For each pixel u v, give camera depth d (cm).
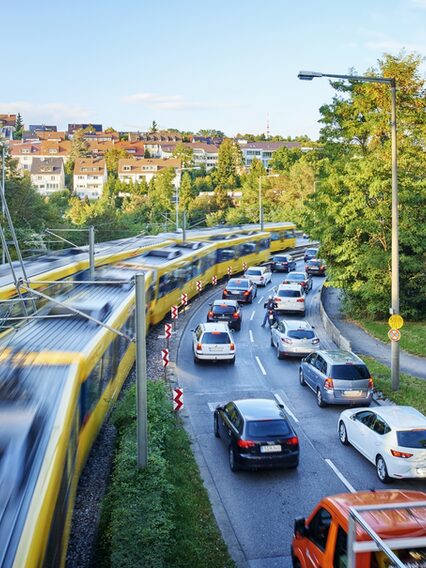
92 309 1931
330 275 3416
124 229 6725
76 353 1341
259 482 1393
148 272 2867
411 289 3191
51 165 16238
